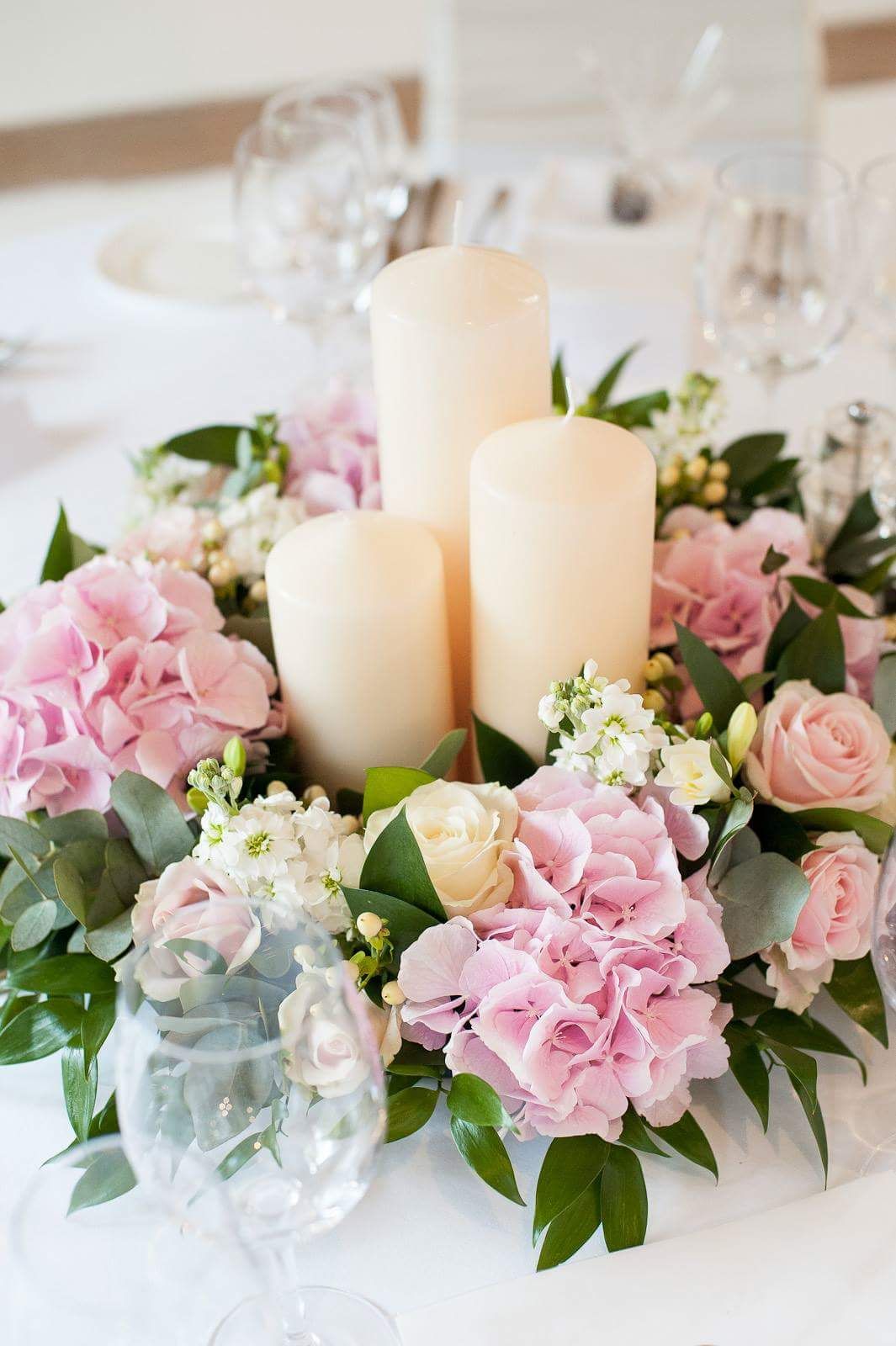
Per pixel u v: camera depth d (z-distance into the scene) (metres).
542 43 2.04
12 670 0.95
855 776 0.95
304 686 0.97
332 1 3.82
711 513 1.13
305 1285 0.89
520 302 0.95
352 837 0.93
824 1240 0.89
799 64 1.99
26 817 0.98
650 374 1.37
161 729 0.96
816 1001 0.98
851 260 1.22
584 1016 0.88
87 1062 0.92
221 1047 0.85
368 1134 0.83
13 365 1.40
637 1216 0.89
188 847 0.94
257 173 1.28
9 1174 0.92
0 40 3.72
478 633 0.97
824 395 1.33
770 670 1.02
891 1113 0.93
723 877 0.93
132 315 1.48
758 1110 0.91
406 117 3.73
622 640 0.96
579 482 0.92
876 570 1.10
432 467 0.98
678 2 2.00
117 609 0.98
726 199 1.21
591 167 1.54
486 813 0.92
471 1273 0.89
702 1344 0.86
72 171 3.61
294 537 0.97
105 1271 0.89
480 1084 0.89
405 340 0.95
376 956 0.91
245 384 1.38
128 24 3.77
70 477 1.29
